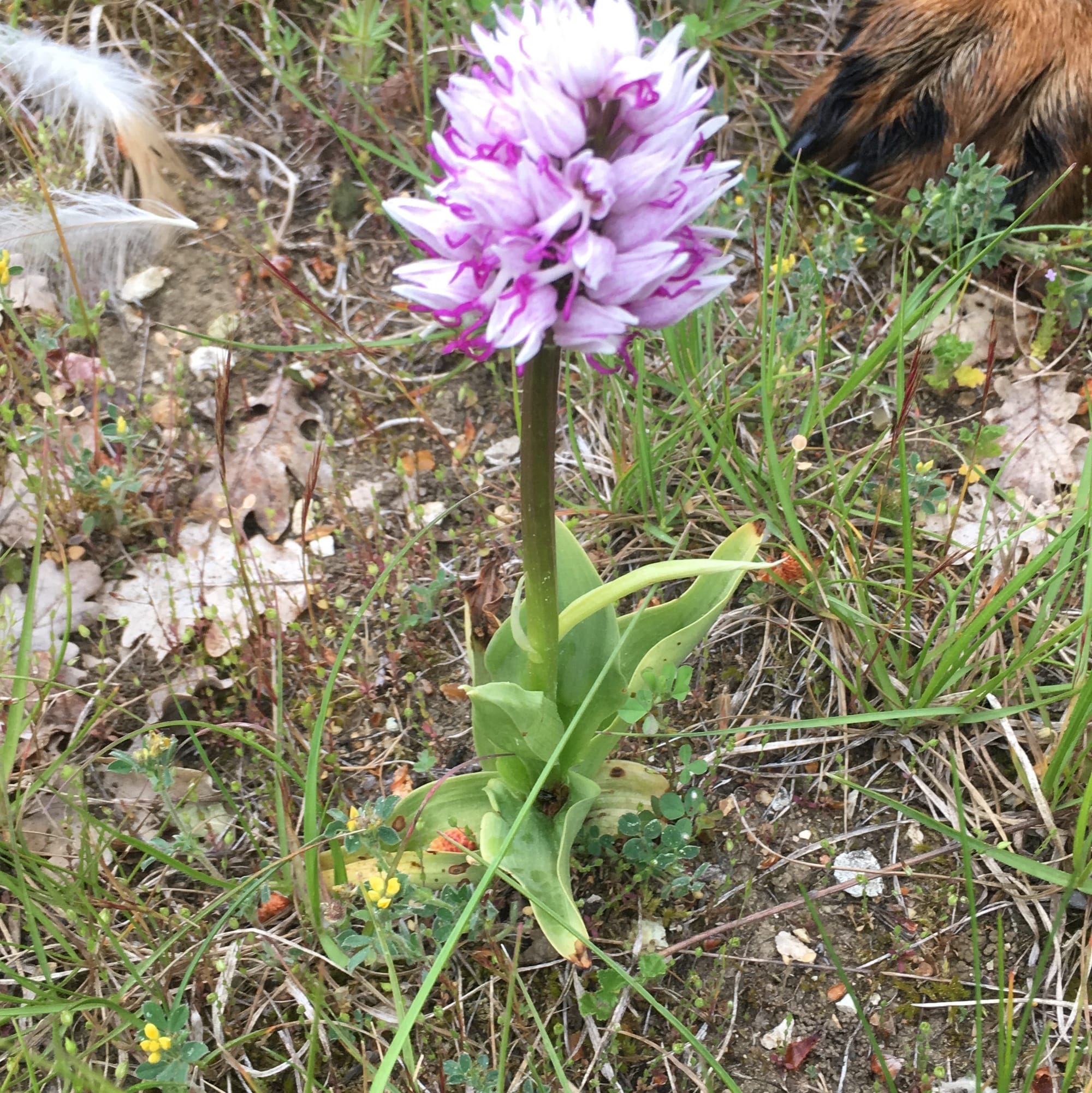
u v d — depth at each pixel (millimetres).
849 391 273
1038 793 234
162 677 266
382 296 326
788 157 331
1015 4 284
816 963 226
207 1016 221
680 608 232
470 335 168
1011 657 251
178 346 315
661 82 156
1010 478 290
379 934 199
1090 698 221
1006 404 301
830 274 315
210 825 239
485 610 248
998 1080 206
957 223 301
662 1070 215
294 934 228
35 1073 206
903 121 307
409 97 352
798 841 242
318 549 287
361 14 324
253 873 238
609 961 198
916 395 306
